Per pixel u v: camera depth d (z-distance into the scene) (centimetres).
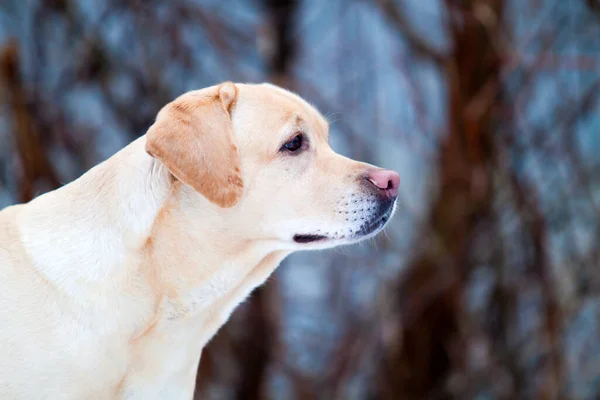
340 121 920
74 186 407
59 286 379
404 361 875
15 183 818
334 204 416
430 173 912
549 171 916
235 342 887
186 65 874
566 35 923
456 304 868
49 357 371
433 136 914
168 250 396
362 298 902
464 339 870
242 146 409
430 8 1051
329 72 1000
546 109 927
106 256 384
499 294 888
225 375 891
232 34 909
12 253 386
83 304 378
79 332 376
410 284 865
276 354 884
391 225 907
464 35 863
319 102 904
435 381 880
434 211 880
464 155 868
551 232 918
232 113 414
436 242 863
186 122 390
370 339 861
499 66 859
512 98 881
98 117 911
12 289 377
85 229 390
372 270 887
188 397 419
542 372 878
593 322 908
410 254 872
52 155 855
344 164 426
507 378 879
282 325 890
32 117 838
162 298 395
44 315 375
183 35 892
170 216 396
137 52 884
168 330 398
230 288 412
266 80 871
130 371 392
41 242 388
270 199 410
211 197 384
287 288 958
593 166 942
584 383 895
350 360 864
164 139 383
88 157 866
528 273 884
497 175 880
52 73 874
